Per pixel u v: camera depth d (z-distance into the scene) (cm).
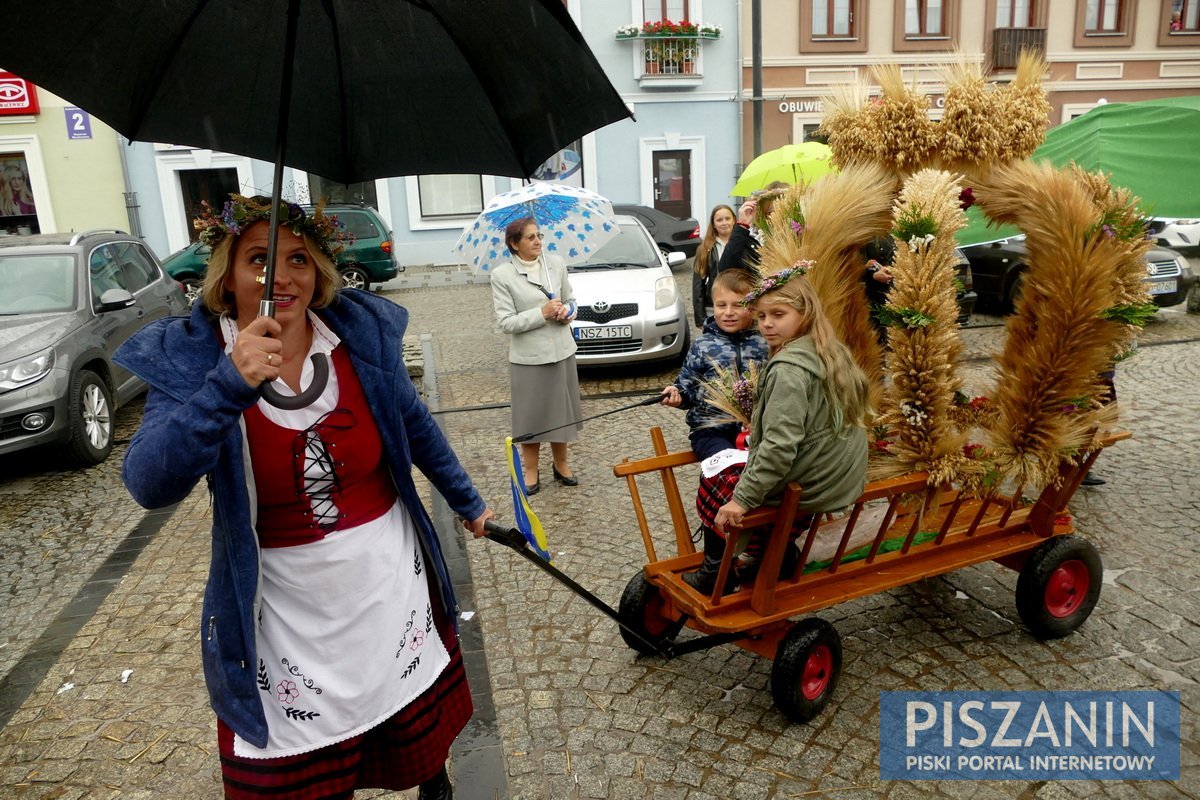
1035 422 305
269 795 186
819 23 2028
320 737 187
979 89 306
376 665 191
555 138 194
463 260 572
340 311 192
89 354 649
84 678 352
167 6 167
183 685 345
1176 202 316
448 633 216
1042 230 299
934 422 300
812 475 270
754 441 273
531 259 518
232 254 179
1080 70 2105
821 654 297
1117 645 342
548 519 498
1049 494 334
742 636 303
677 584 307
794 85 2053
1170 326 967
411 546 204
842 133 323
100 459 652
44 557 480
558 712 313
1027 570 332
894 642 351
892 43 2050
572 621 378
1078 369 298
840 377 265
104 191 1814
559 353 520
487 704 319
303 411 181
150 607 413
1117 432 328
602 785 274
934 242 289
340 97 193
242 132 189
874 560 313
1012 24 2067
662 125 2042
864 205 309
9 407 580
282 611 184
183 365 169
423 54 186
